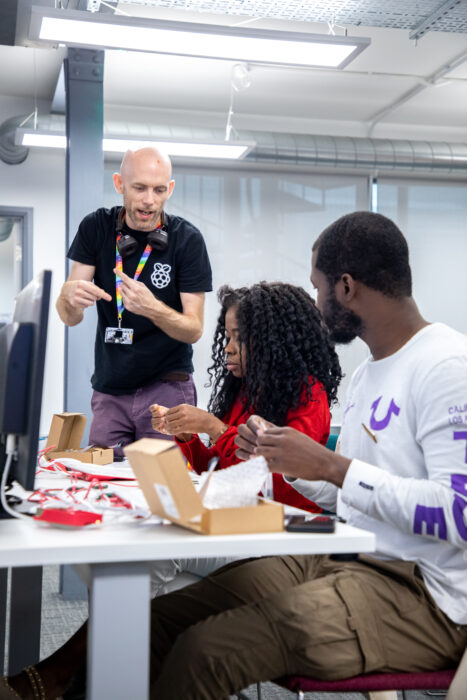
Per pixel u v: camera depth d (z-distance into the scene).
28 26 3.89
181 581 2.06
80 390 4.11
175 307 2.83
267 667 1.19
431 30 4.66
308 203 7.17
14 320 1.34
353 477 1.24
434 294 7.47
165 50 3.75
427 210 7.46
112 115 6.82
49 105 6.56
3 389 1.14
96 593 0.99
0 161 6.50
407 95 6.58
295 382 1.89
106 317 2.78
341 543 1.04
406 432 1.31
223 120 7.07
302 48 3.70
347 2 4.21
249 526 1.05
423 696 2.50
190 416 2.00
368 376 1.43
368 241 1.36
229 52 3.75
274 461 1.25
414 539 1.30
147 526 1.11
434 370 1.28
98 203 4.23
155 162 2.67
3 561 0.95
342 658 1.19
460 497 1.19
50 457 2.01
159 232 2.76
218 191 6.97
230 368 2.05
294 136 6.73
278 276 7.09
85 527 1.11
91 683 0.99
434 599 1.26
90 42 3.64
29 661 2.19
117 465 2.04
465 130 7.61
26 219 6.56
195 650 1.17
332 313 1.41
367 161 6.87
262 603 1.23
